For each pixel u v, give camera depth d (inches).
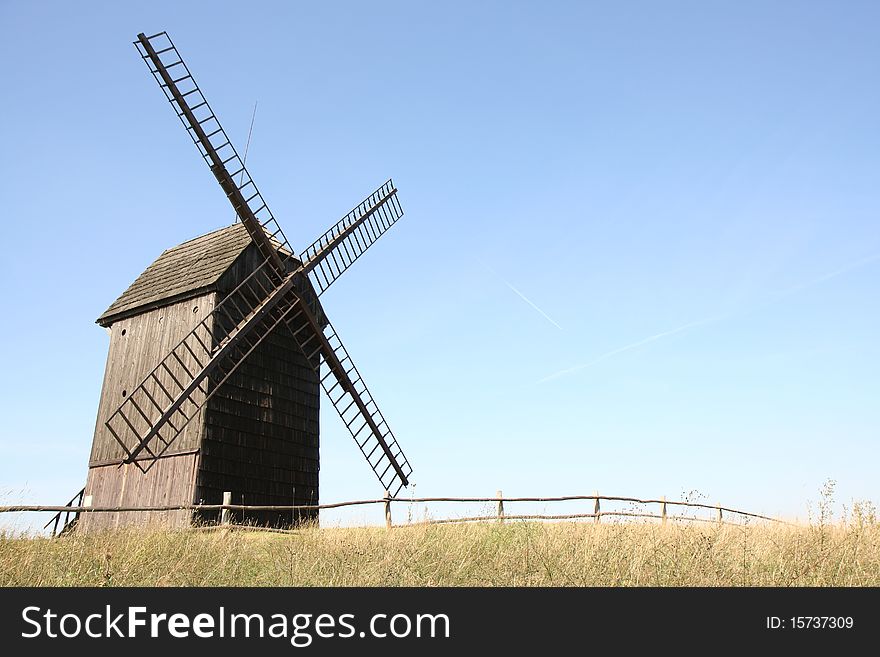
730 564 450.0
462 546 519.2
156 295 917.8
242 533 619.8
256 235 898.1
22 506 540.4
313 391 976.9
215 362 816.9
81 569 461.4
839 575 434.6
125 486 849.5
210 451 805.9
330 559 487.8
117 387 915.4
